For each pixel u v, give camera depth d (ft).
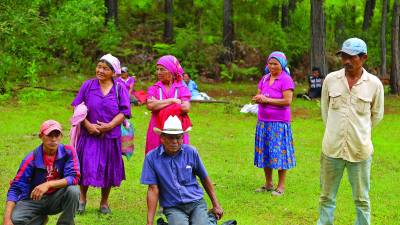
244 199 22.77
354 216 20.80
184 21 92.12
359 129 16.78
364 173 17.07
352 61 16.34
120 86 20.12
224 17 79.66
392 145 34.76
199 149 32.17
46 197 15.88
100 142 19.65
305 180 25.95
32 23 27.96
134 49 80.79
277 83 23.34
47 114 42.55
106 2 77.97
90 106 19.67
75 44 64.13
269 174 23.97
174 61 19.42
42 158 15.74
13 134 34.58
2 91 28.12
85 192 20.25
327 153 17.26
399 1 70.28
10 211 15.24
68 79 62.69
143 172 15.56
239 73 78.48
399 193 24.17
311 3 61.36
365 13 96.94
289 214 20.99
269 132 23.39
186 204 15.65
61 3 38.17
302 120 44.34
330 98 17.10
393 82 65.82
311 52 61.52
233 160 29.73
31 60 28.27
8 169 26.05
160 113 18.84
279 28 85.40
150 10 90.07
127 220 19.60
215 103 52.19
